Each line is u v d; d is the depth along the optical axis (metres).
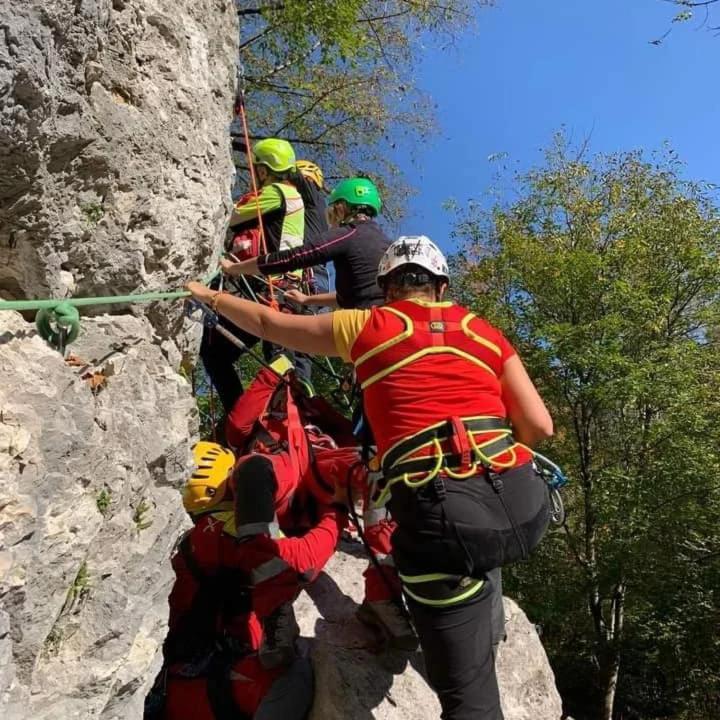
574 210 14.53
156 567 2.20
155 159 2.30
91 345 2.09
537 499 2.34
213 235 2.77
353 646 3.21
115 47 2.12
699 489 11.84
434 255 2.62
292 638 2.91
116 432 2.02
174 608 3.24
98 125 1.97
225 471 3.24
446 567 2.25
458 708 2.32
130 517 2.07
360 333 2.43
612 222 14.17
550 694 3.65
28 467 1.56
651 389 12.26
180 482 2.43
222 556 3.17
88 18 1.71
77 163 1.91
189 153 2.56
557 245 13.95
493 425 2.33
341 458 3.30
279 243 4.29
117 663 1.93
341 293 3.62
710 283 13.80
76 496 1.75
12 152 1.57
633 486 12.15
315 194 4.73
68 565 1.69
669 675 13.55
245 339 4.57
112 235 2.16
